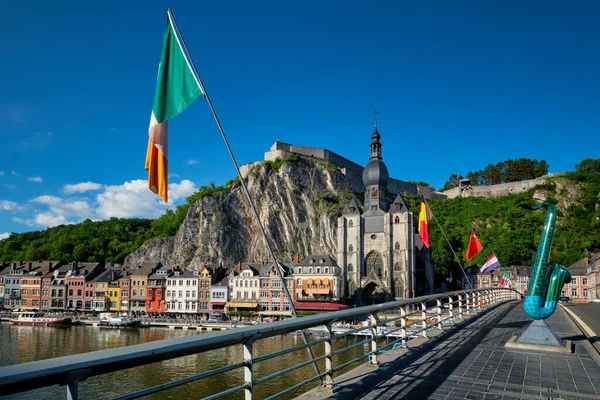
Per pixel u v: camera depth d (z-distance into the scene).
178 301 109.94
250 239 158.88
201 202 162.62
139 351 4.56
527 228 152.50
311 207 162.25
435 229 155.25
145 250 162.12
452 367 12.34
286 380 40.09
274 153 176.88
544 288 15.58
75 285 119.06
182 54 13.24
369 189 122.75
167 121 13.22
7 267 133.12
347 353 50.44
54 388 31.22
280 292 103.88
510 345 15.45
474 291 28.34
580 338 18.58
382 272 114.00
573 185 178.12
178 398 34.34
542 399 9.52
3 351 62.25
